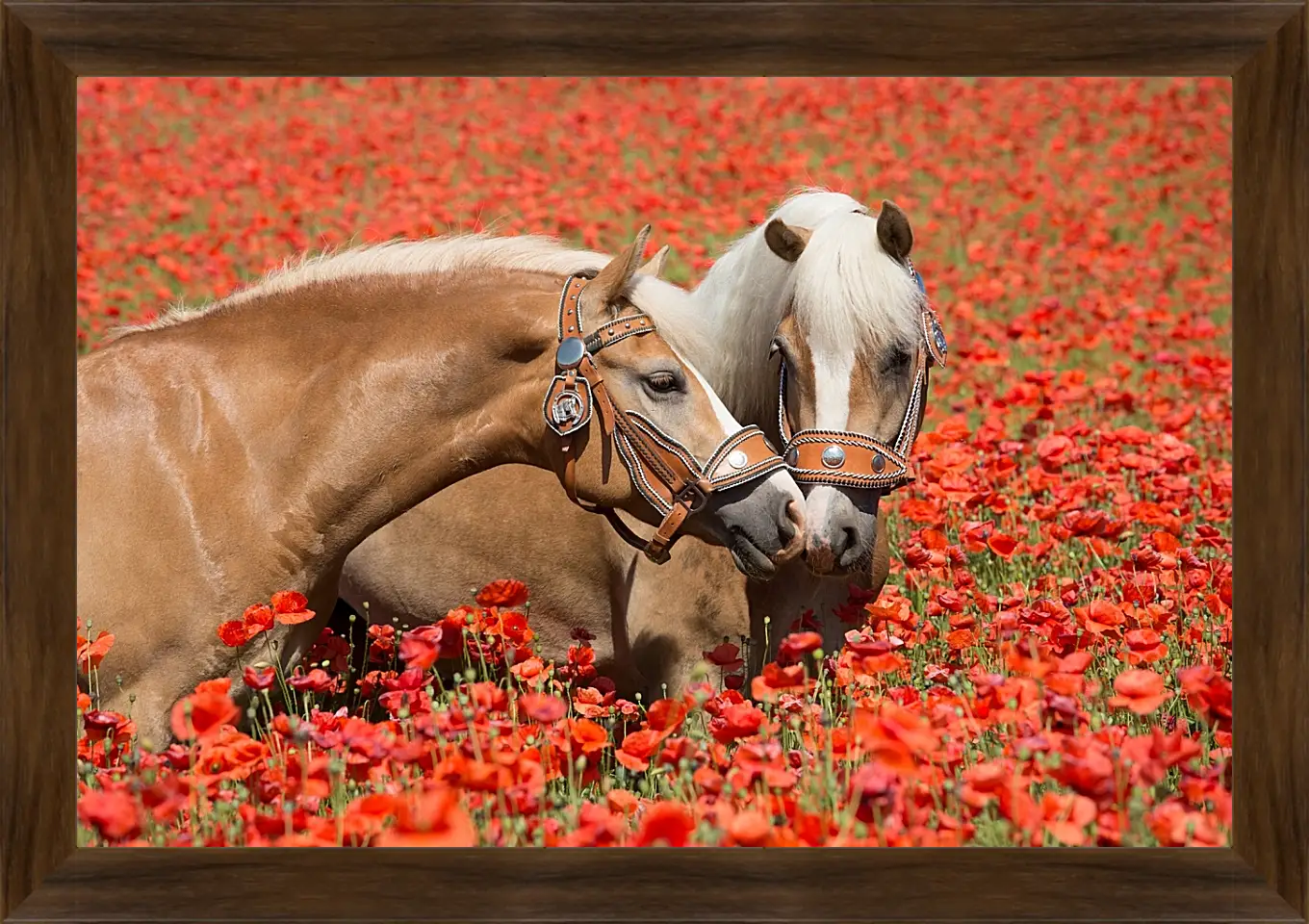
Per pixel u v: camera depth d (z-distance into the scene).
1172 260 17.72
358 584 7.70
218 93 27.25
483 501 7.36
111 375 6.54
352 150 23.56
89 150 23.03
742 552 6.07
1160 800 5.69
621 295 6.18
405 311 6.41
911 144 23.69
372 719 7.81
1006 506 8.60
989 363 12.28
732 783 4.87
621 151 24.48
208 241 17.98
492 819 5.36
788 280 6.44
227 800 5.31
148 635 6.29
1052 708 5.01
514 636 6.01
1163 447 9.23
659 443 6.04
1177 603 7.11
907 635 6.49
